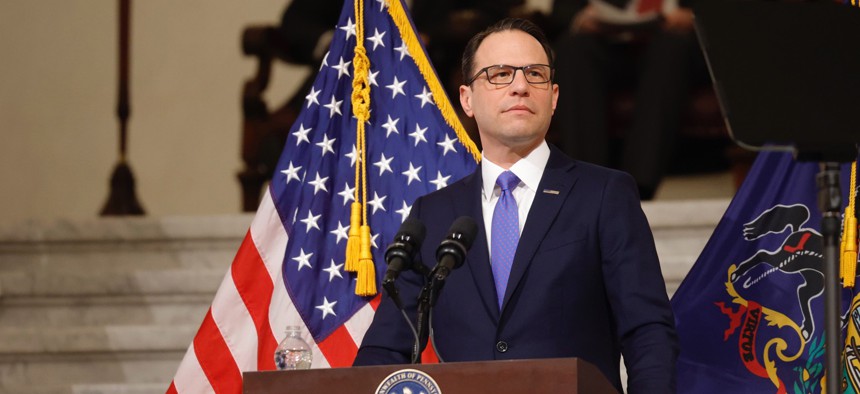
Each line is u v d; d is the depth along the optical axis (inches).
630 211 323.6
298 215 405.4
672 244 534.6
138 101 842.2
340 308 398.6
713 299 375.9
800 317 368.8
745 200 380.8
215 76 842.8
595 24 651.5
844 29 277.3
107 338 498.9
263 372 271.1
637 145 630.5
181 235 558.3
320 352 395.9
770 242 376.2
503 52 334.0
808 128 266.4
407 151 408.8
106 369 502.3
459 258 288.7
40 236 562.3
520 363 258.8
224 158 834.2
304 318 397.7
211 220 559.5
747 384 368.2
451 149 407.2
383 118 413.1
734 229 379.6
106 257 562.3
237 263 404.8
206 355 398.3
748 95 268.5
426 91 414.3
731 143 701.9
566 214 324.8
